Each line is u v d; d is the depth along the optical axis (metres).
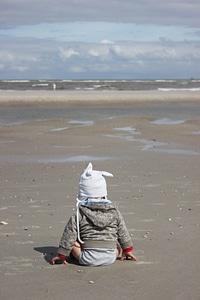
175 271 5.38
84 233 5.61
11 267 5.52
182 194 9.94
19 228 7.22
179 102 49.94
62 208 8.59
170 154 16.83
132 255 5.77
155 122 30.36
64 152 17.33
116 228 5.69
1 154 16.83
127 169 13.41
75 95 51.06
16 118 32.59
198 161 15.09
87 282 5.05
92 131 24.86
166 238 6.68
